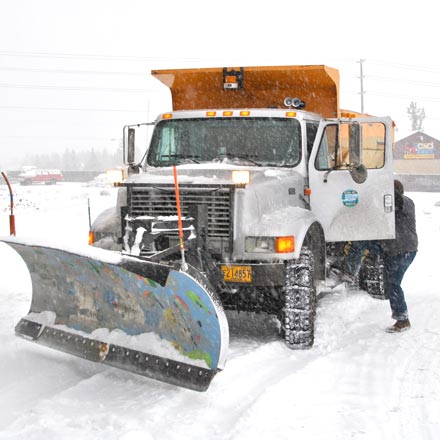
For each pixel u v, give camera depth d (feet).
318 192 22.39
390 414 13.88
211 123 23.48
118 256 15.46
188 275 14.49
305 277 19.10
